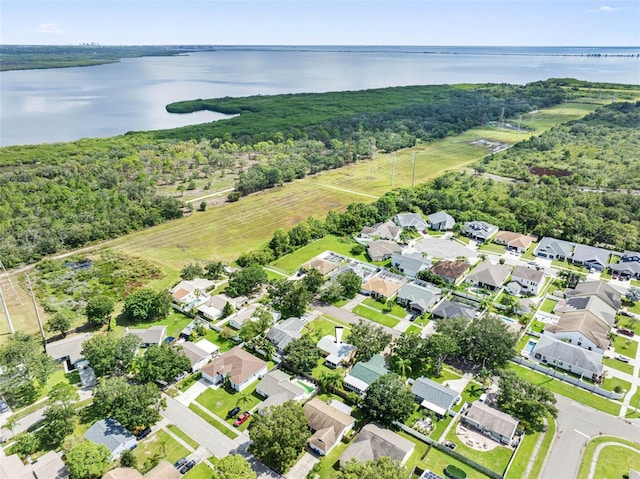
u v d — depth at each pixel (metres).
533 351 95.62
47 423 76.81
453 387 87.12
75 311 114.75
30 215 163.62
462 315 105.50
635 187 187.38
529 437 75.75
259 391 85.94
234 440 75.94
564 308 109.88
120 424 76.06
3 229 153.00
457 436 75.88
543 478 67.88
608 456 71.94
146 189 199.25
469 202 178.50
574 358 91.00
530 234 157.50
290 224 169.88
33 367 85.38
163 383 89.00
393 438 72.81
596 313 104.38
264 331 103.38
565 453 72.50
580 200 172.12
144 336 101.06
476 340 92.19
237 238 158.62
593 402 83.62
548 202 172.00
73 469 65.12
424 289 116.81
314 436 73.44
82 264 141.00
